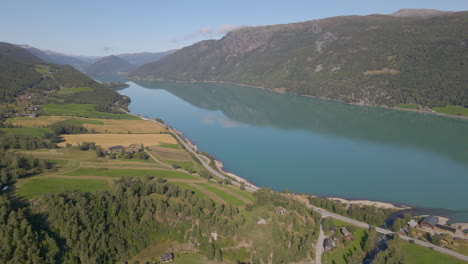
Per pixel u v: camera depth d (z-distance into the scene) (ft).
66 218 379.55
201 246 407.44
